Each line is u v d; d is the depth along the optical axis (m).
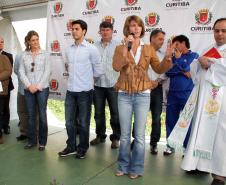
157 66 2.94
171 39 4.01
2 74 4.31
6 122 4.94
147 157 3.86
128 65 2.91
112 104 4.15
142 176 3.23
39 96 4.01
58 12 4.86
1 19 5.38
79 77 3.62
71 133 3.84
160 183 3.06
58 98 5.04
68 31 4.80
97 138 4.44
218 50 2.82
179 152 4.07
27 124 4.59
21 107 4.57
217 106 2.79
